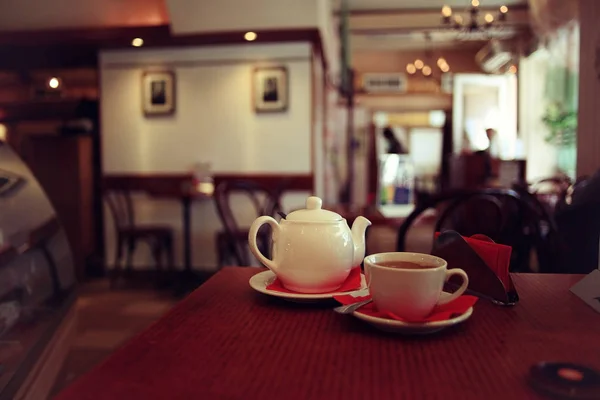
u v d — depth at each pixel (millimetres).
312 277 887
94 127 5414
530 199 2174
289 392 553
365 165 9773
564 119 6645
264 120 5008
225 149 5062
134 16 4938
